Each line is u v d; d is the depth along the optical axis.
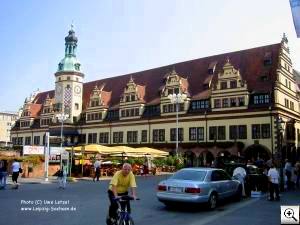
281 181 25.30
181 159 49.84
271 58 55.03
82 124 76.75
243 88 52.59
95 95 75.88
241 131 51.75
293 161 48.31
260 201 19.14
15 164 25.77
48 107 86.19
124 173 9.70
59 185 27.16
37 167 38.62
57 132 78.31
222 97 54.56
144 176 42.44
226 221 13.04
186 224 12.41
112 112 72.31
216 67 61.28
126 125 67.94
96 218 13.30
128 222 9.09
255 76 54.72
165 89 62.53
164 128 61.56
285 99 52.97
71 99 78.94
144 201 18.73
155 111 64.50
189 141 57.31
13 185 26.39
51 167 39.94
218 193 16.39
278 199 19.62
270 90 50.66
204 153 54.38
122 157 46.66
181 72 66.69
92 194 21.78
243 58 59.22
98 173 34.06
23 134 93.31
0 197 19.62
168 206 16.80
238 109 52.44
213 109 55.16
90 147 39.75
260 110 50.22
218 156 51.75
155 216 14.12
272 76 52.69
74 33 82.50
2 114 141.12
